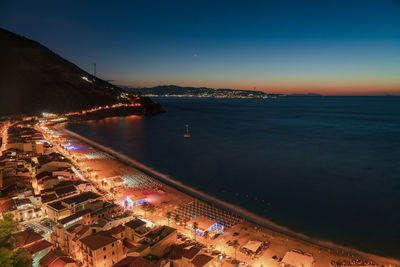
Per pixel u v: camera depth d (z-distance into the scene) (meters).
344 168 142.00
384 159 158.25
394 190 110.88
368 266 61.44
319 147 194.12
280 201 102.31
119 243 56.97
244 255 64.62
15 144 146.62
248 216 89.94
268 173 136.25
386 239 76.06
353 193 108.69
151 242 58.59
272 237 74.06
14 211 71.00
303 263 59.25
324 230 81.25
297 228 82.44
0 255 40.47
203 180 126.44
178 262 53.97
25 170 100.56
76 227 62.88
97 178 117.25
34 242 57.34
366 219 87.56
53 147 175.00
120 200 96.00
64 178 99.75
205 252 64.25
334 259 64.56
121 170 134.38
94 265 52.44
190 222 77.12
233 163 155.12
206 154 177.62
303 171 138.50
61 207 73.06
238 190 113.62
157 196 101.75
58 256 52.94
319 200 102.69
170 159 164.75
